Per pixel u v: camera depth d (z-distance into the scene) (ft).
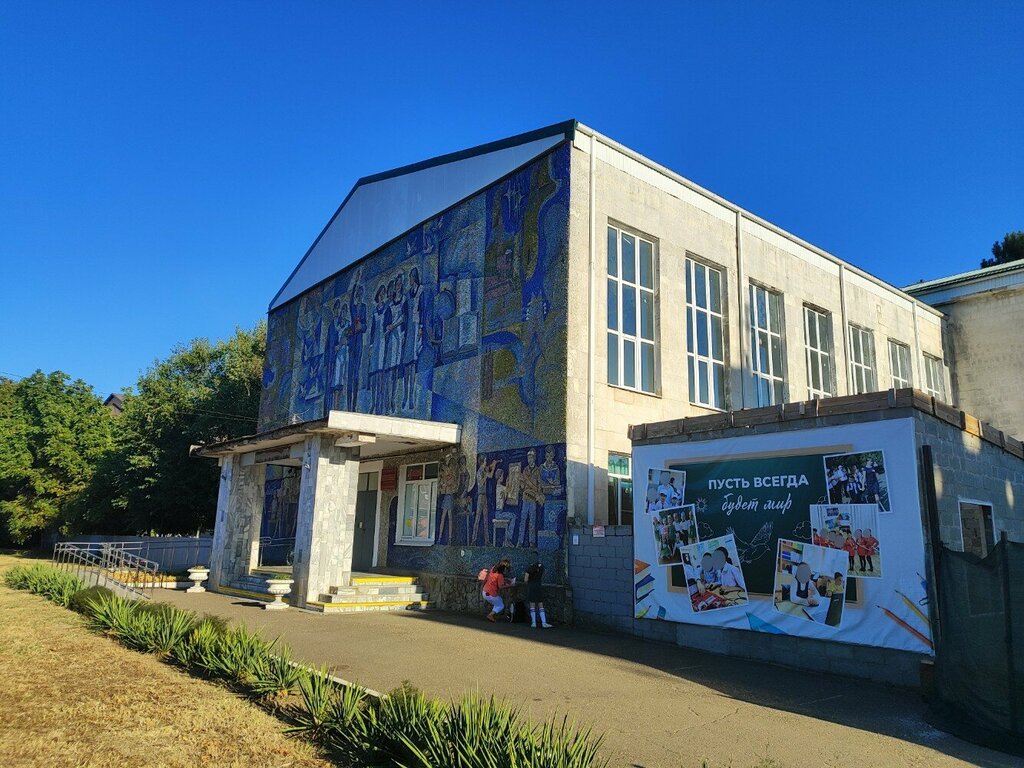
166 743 20.31
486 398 58.39
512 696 27.12
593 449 52.01
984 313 95.96
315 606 52.60
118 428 130.41
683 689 29.48
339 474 56.70
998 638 22.79
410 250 71.82
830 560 33.45
